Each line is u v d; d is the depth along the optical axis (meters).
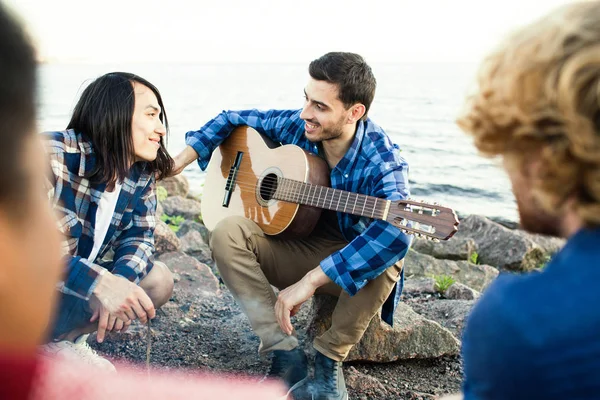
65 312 2.48
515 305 0.89
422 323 3.21
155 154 2.64
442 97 40.66
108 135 2.51
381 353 3.12
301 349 2.98
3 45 0.57
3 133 0.60
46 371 0.80
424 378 3.11
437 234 2.66
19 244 0.67
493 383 0.91
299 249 3.10
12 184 0.63
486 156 0.97
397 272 2.79
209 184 3.43
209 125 3.42
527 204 0.96
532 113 0.86
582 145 0.81
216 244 2.91
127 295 2.47
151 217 2.84
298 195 3.01
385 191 2.85
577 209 0.87
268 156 3.23
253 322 2.90
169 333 3.20
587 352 0.83
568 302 0.85
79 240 2.62
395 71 94.88
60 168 2.47
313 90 2.89
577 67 0.80
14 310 0.69
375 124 3.02
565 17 0.86
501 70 0.91
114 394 1.72
